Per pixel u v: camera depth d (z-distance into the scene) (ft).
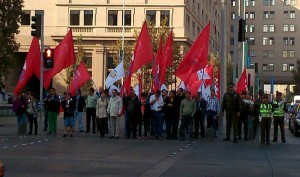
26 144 53.98
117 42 169.58
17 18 100.83
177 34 183.93
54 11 196.03
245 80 91.40
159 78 72.18
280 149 52.19
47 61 66.54
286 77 376.27
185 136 68.74
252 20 383.45
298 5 376.27
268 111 58.44
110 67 191.11
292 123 86.58
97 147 51.49
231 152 48.34
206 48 66.95
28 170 34.99
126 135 64.59
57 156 43.24
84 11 191.62
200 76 77.05
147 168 36.40
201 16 226.17
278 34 379.14
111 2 190.29
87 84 153.48
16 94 68.23
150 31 146.61
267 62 380.78
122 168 36.32
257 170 36.09
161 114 63.31
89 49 191.01
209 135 61.72
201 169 36.17
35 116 67.31
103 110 64.18
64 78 171.83
